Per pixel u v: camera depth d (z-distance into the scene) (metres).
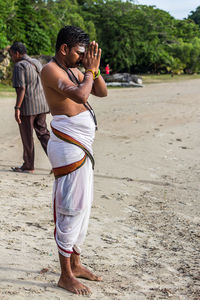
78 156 2.81
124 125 13.89
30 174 6.75
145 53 62.06
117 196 5.96
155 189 6.77
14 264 3.25
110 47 58.94
